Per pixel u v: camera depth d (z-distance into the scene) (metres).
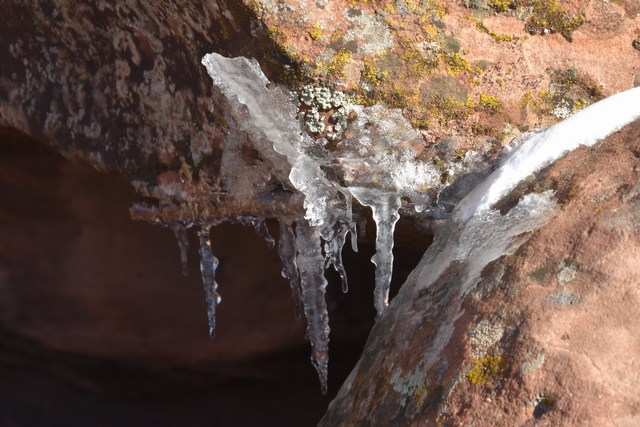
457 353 1.14
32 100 1.62
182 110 1.49
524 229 1.22
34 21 1.58
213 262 1.57
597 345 1.09
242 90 1.40
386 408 1.19
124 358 2.19
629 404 1.06
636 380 1.07
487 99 1.41
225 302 2.10
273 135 1.42
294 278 1.53
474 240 1.27
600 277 1.13
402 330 1.24
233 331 2.12
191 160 1.50
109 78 1.55
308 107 1.39
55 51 1.58
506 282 1.17
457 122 1.41
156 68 1.49
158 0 1.43
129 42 1.50
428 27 1.41
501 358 1.12
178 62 1.46
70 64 1.58
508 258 1.19
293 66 1.37
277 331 2.11
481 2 1.43
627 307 1.11
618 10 1.46
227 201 1.50
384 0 1.40
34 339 2.19
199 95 1.46
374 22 1.39
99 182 2.09
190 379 2.21
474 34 1.42
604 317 1.10
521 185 1.28
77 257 2.12
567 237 1.17
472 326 1.15
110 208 2.10
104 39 1.53
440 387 1.14
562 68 1.44
